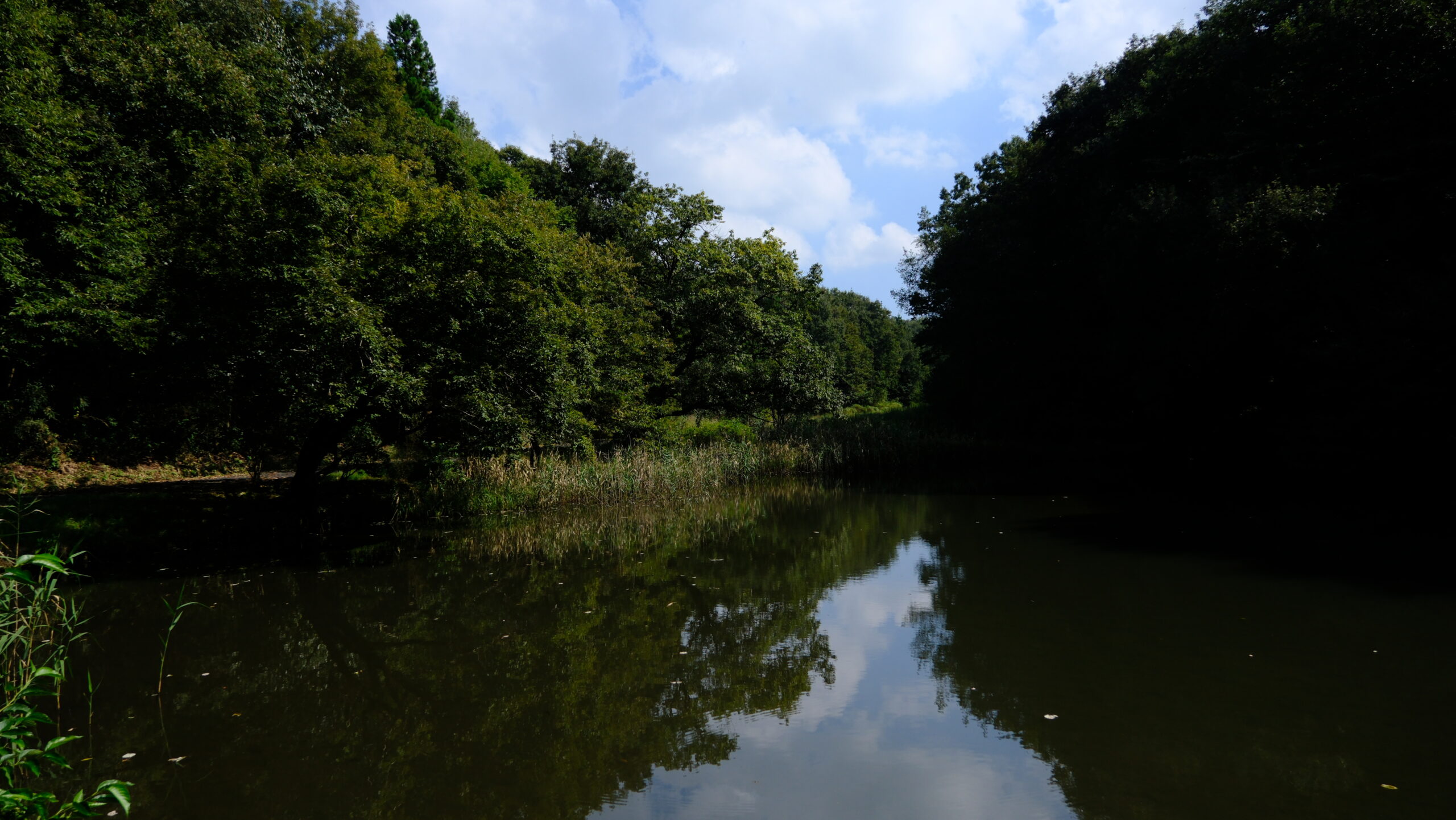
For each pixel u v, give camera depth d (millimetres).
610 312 17234
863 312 73438
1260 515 13047
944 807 4148
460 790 4539
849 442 22906
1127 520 13008
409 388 10297
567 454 16922
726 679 6406
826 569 10586
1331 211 13773
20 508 10133
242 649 7285
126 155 13055
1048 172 26203
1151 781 4285
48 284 11148
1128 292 18750
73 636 6555
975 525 13203
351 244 10898
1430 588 8125
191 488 14172
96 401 13156
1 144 10688
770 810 4188
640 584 9805
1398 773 4277
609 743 5199
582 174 31047
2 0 11727
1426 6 12867
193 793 4496
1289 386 16203
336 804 4352
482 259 11430
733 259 21688
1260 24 18141
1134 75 23641
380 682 6438
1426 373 11727
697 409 23469
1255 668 5977
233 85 14633
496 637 7660
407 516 14250
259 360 9953
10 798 2883
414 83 34531
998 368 27875
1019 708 5379
